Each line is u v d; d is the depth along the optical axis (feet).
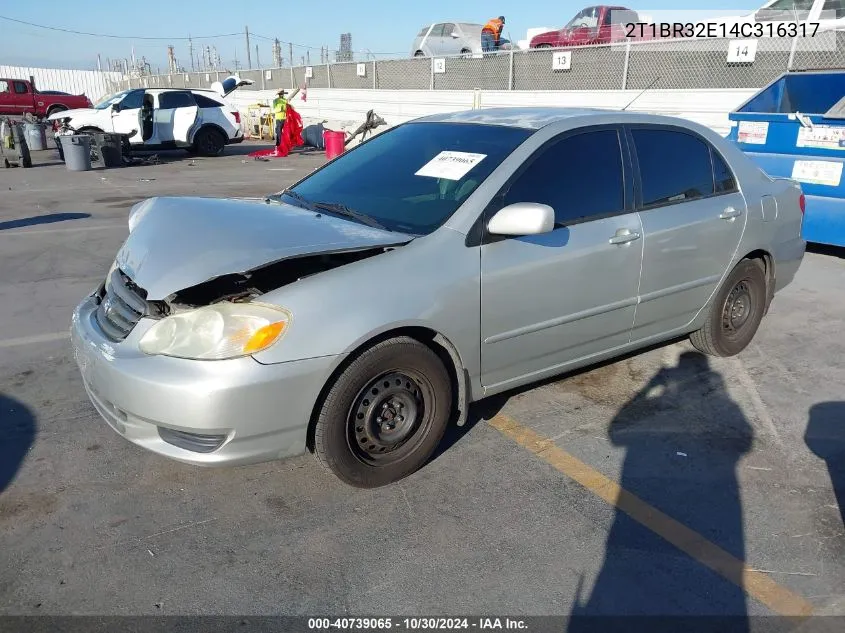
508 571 8.40
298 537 8.99
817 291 19.90
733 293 14.48
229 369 8.35
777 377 14.05
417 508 9.63
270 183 42.91
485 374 10.73
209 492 9.95
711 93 38.50
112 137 50.83
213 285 9.53
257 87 90.94
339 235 9.70
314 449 9.55
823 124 21.48
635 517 9.46
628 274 12.05
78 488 9.96
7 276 20.61
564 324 11.41
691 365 14.61
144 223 10.88
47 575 8.21
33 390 13.03
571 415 12.34
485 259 10.18
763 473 10.56
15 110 88.33
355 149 13.89
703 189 13.50
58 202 34.27
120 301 9.76
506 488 10.12
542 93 48.55
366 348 9.21
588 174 11.68
